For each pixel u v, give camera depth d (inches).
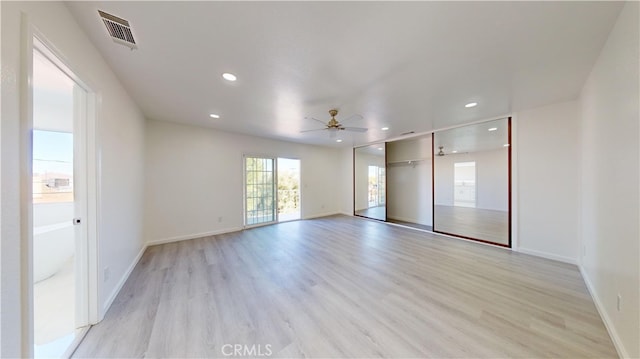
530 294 89.7
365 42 68.6
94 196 72.1
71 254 126.8
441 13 56.3
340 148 294.0
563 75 91.0
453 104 124.6
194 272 112.3
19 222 38.8
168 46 70.5
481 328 69.4
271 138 225.3
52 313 79.3
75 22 58.6
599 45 70.4
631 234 55.3
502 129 155.4
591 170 93.2
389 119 155.9
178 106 127.0
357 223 235.8
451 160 195.2
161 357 58.9
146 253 140.3
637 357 51.4
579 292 91.3
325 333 67.7
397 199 253.1
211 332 68.3
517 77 92.4
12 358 37.4
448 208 197.2
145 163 154.1
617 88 62.9
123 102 99.7
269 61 79.3
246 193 211.2
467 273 110.2
